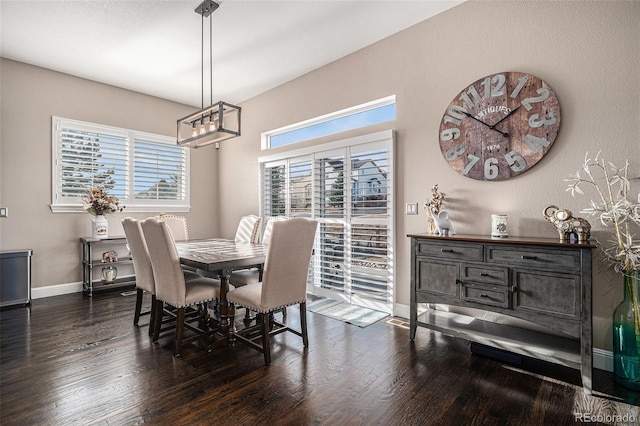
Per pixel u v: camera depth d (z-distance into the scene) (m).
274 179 4.69
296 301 2.52
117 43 3.45
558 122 2.37
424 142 3.10
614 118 2.17
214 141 3.14
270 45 3.52
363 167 3.54
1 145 3.73
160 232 2.39
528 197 2.51
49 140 4.05
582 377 1.91
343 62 3.79
